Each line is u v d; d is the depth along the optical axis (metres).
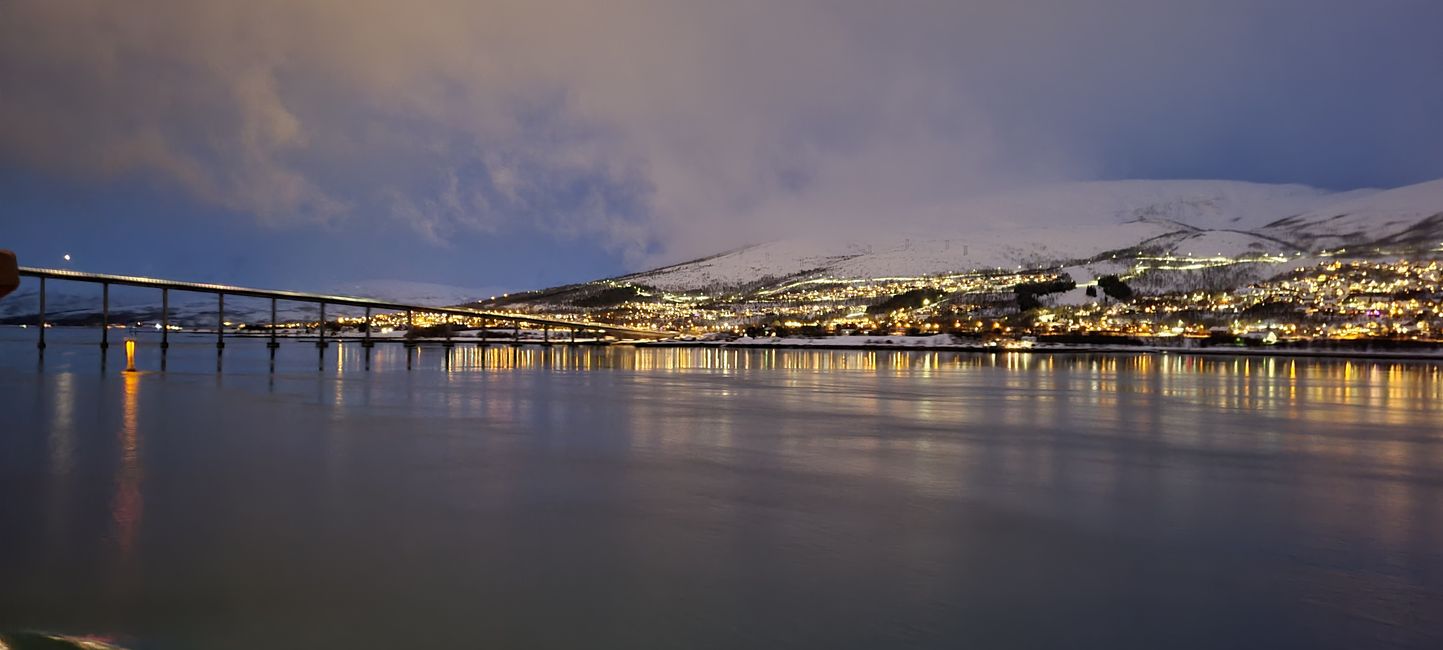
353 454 29.88
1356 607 14.69
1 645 12.56
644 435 36.19
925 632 13.42
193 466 27.00
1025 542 18.62
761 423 41.62
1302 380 88.62
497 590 15.13
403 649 12.66
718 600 14.73
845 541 18.53
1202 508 22.36
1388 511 22.28
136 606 14.26
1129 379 88.56
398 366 105.94
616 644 12.88
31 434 34.19
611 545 18.02
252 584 15.36
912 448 33.12
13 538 18.20
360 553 17.27
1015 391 68.38
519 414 44.72
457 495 22.89
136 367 88.62
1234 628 13.72
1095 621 13.95
